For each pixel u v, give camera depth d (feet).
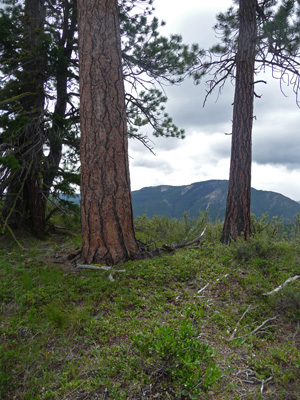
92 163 22.29
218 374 9.86
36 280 19.72
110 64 22.72
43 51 32.48
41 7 37.52
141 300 16.53
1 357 12.32
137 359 11.52
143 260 22.54
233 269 21.12
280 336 13.84
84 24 22.94
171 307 15.87
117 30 23.49
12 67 34.86
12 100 32.91
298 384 10.52
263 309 16.15
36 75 35.27
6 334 14.11
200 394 9.89
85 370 11.57
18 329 14.38
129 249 22.88
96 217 22.18
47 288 18.24
